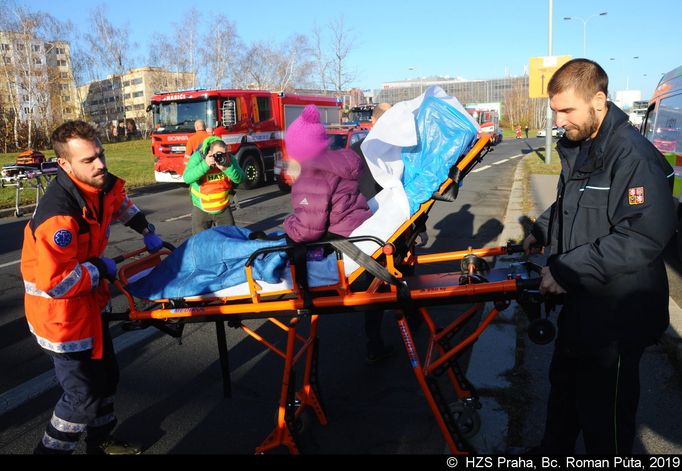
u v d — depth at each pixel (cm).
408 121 304
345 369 420
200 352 459
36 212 257
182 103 1409
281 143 1579
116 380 307
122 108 7325
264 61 4900
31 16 4297
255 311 283
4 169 1233
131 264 319
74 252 253
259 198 1310
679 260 682
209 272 305
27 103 4391
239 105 1427
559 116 224
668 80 786
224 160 634
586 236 222
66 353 265
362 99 4641
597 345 221
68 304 259
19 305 584
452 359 291
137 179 1686
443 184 319
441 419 284
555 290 225
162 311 296
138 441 331
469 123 321
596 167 218
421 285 295
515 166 1995
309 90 3691
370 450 314
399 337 473
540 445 275
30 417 364
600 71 215
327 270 287
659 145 778
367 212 311
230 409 367
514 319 467
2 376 425
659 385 357
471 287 259
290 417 304
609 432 225
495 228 884
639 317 216
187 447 324
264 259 295
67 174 262
